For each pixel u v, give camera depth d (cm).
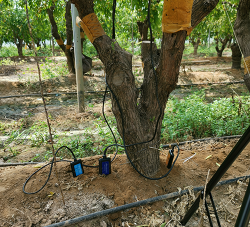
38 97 808
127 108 253
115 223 232
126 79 242
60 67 1177
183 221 207
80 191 267
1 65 1384
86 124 558
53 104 739
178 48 222
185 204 244
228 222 234
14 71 1205
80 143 430
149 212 242
